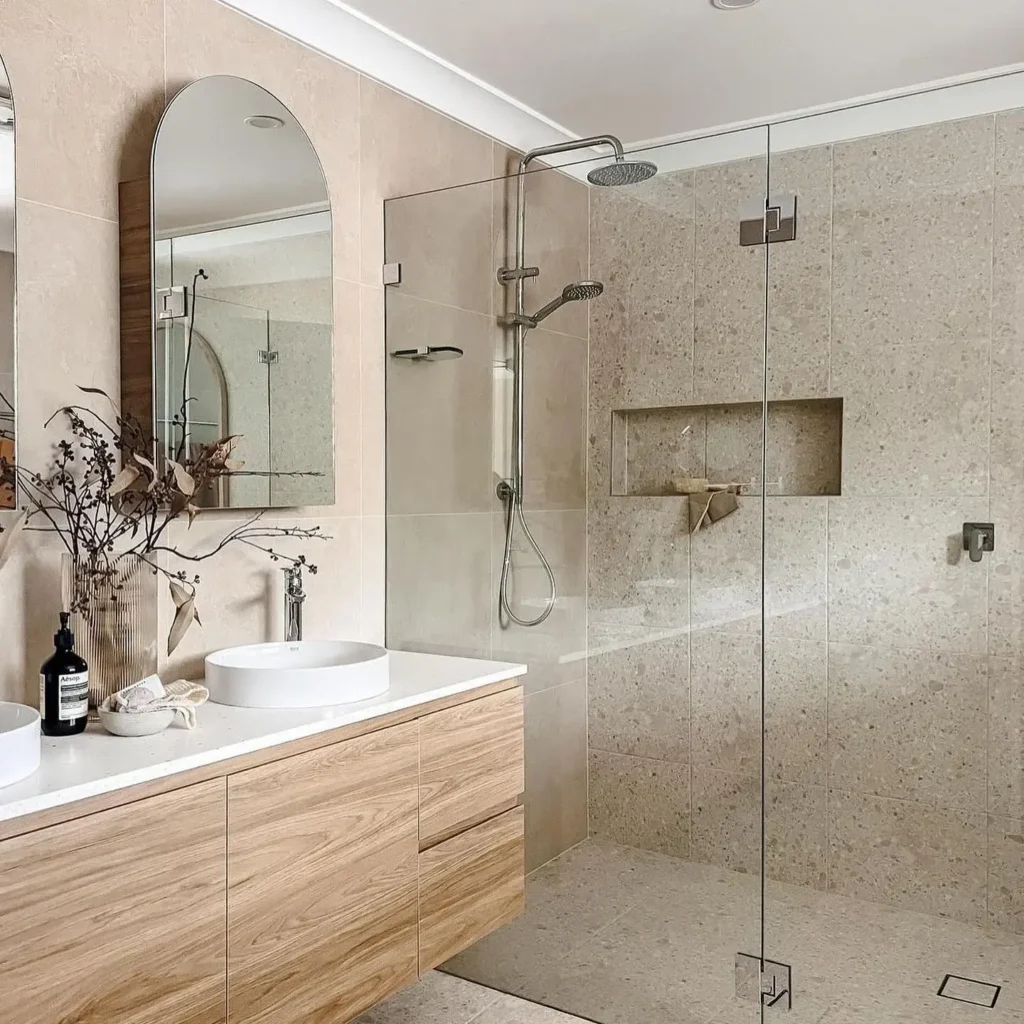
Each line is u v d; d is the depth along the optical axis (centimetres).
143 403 204
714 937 228
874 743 211
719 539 227
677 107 310
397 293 273
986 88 198
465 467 263
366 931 197
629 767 240
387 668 214
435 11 248
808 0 242
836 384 213
